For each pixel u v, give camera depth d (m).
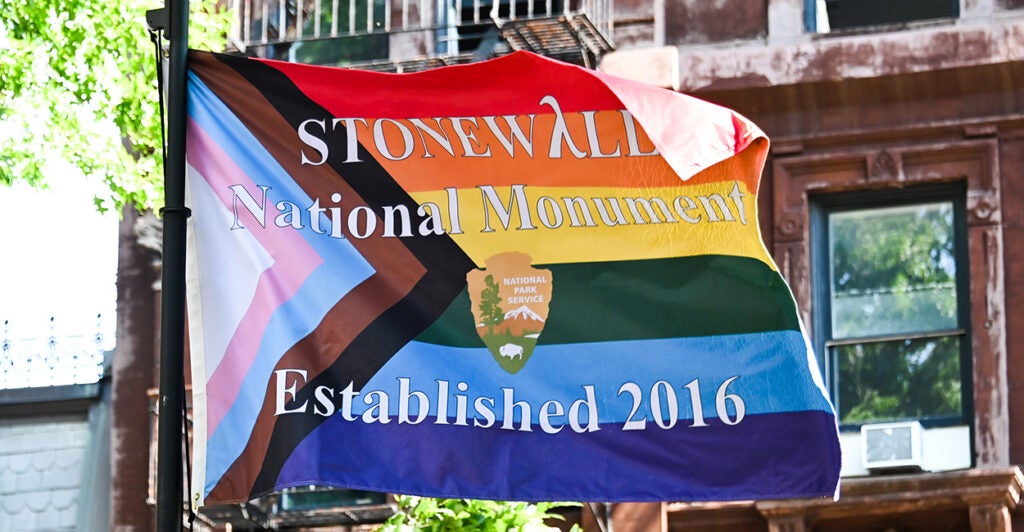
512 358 8.56
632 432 8.50
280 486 8.30
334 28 17.08
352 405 8.44
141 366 18.20
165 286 8.19
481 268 8.62
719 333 8.59
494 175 8.72
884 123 17.31
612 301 8.61
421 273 8.62
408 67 17.70
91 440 18.84
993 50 17.06
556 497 8.41
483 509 13.57
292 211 8.61
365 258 8.60
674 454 8.47
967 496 15.95
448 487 8.40
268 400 8.40
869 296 17.16
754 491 8.43
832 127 17.41
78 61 13.11
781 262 17.22
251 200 8.60
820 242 17.36
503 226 8.66
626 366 8.55
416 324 8.55
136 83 13.27
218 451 8.34
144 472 17.97
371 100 8.75
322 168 8.66
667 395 8.52
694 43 17.86
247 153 8.65
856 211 17.38
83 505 18.67
